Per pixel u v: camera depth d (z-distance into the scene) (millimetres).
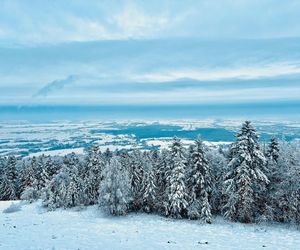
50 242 27219
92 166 56688
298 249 26797
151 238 30406
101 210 44219
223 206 39688
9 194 72125
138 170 47688
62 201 48906
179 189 39469
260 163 37438
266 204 37188
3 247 25031
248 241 29328
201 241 29062
